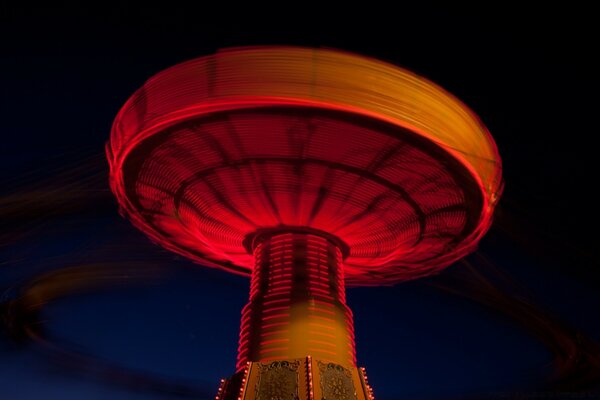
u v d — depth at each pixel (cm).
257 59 1096
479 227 1399
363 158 1190
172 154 1225
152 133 1160
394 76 1112
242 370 1225
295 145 1165
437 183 1241
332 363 1218
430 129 1114
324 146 1162
